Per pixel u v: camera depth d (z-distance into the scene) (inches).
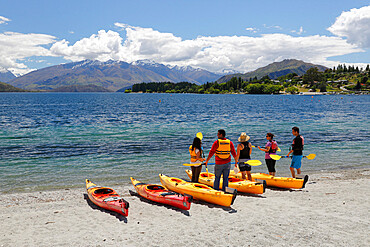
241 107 3157.0
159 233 263.7
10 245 242.2
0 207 356.2
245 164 425.4
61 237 257.9
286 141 899.4
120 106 3425.2
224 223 288.7
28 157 665.0
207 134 1059.3
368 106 3321.9
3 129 1197.7
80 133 1082.1
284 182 432.1
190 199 325.7
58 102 4640.8
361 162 633.6
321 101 5103.3
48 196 402.9
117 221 301.1
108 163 613.6
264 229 269.4
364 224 279.4
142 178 504.7
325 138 956.6
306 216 305.0
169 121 1567.4
